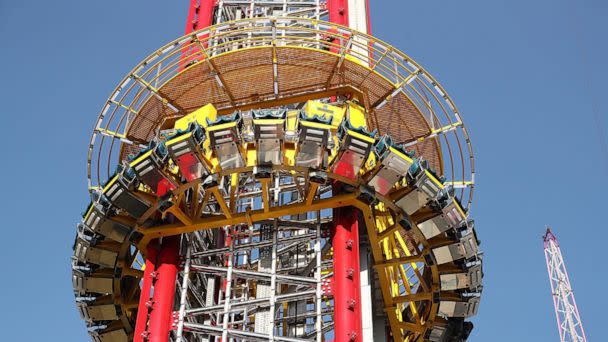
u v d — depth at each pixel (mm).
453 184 47156
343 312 40250
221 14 62375
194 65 45938
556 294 86812
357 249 42531
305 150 40688
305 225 45469
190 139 40281
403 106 47812
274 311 41750
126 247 44906
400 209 43562
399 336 48188
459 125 46969
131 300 47312
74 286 46156
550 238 90438
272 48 45188
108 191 42562
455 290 47000
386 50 45719
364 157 40969
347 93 47875
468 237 44469
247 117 41375
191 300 48062
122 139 47188
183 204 44344
